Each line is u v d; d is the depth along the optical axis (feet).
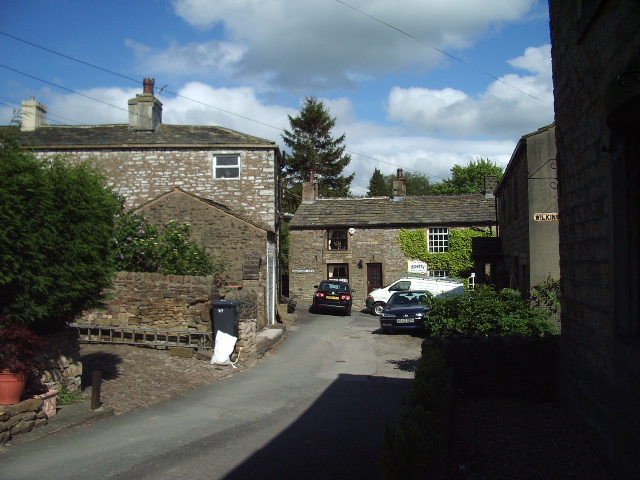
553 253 48.57
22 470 18.94
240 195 73.10
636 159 16.11
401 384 36.83
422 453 13.51
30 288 23.66
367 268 106.11
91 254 25.94
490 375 27.35
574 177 21.59
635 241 16.25
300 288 107.24
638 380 14.47
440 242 104.73
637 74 13.76
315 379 38.52
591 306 19.38
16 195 22.68
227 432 24.49
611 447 16.99
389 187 240.53
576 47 20.79
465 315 33.78
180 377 36.65
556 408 24.93
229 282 64.23
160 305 45.96
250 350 44.34
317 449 21.83
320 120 180.86
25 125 77.36
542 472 17.17
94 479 18.22
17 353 22.58
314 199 115.34
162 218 65.77
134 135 75.66
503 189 77.15
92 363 37.45
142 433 23.94
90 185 26.45
